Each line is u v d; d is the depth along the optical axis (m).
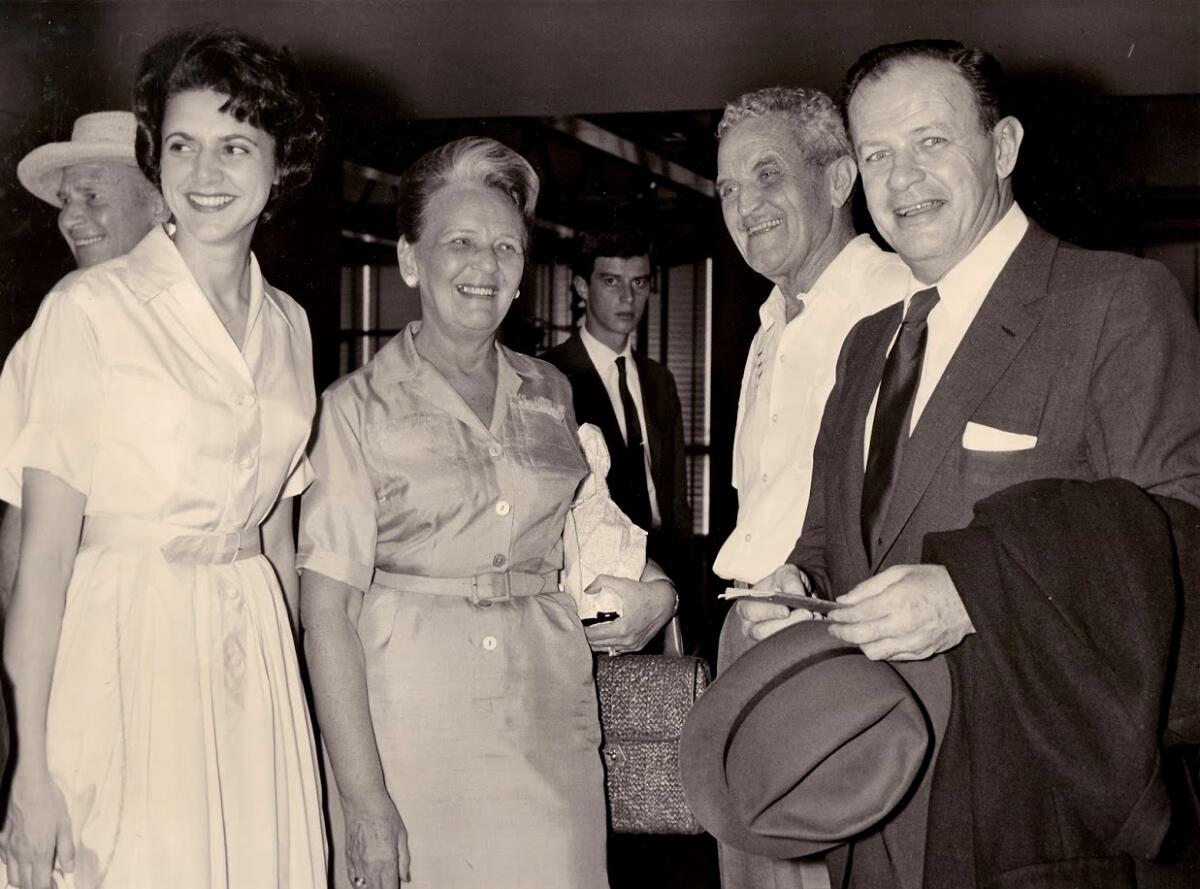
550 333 9.98
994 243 1.89
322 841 1.98
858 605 1.68
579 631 2.22
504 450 2.15
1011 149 1.92
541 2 4.93
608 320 4.88
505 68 5.64
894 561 1.84
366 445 2.12
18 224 4.83
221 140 1.88
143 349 1.83
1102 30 5.16
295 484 2.06
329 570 2.05
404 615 2.09
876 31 5.14
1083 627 1.61
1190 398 1.69
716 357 8.27
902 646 1.67
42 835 1.76
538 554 2.20
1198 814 1.70
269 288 2.09
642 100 5.79
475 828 2.04
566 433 2.27
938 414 1.82
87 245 2.85
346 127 6.20
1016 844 1.66
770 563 2.50
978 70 1.89
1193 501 1.65
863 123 1.93
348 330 11.93
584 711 2.19
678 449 4.96
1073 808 1.67
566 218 8.63
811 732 1.73
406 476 2.10
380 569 2.14
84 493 1.82
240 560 1.93
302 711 1.98
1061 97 5.76
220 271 1.94
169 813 1.77
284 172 1.98
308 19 5.03
